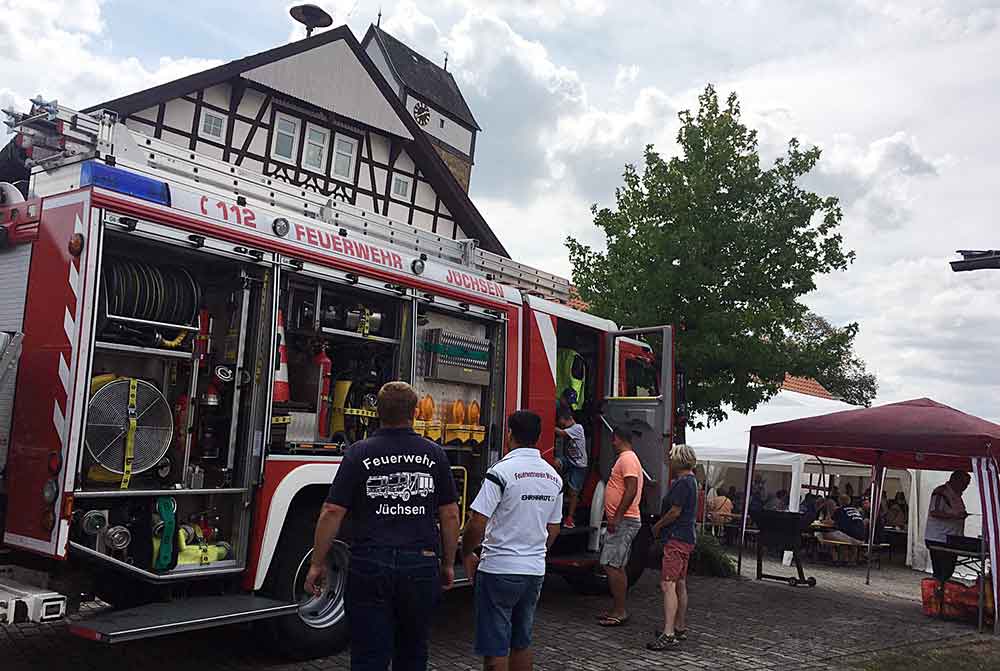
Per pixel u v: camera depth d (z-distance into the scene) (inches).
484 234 892.0
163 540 210.1
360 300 265.9
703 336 514.9
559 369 367.9
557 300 381.1
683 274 522.0
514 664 197.8
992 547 390.0
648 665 274.5
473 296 298.7
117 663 232.2
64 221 200.7
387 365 271.1
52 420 193.0
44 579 195.6
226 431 225.9
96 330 199.2
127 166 228.5
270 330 231.3
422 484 172.7
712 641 316.5
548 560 341.1
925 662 310.3
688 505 299.7
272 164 735.1
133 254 214.5
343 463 171.6
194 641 258.7
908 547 659.4
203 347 225.1
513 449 206.8
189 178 249.9
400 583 166.9
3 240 212.5
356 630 167.2
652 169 557.9
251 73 706.2
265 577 231.8
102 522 198.1
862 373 1849.2
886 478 770.8
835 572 595.5
